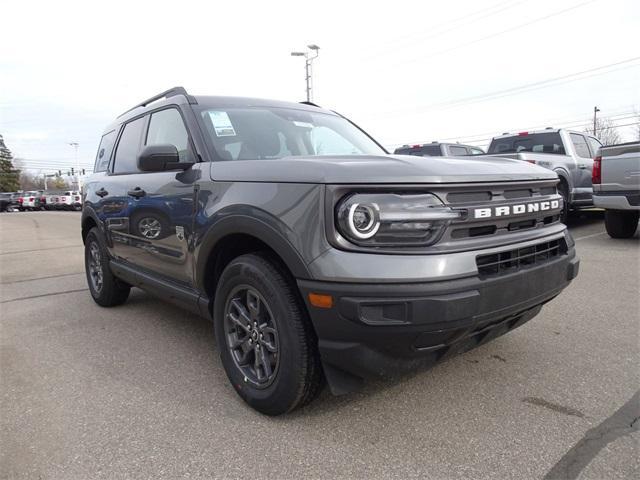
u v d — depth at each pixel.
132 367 3.53
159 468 2.30
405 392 2.95
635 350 3.51
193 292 3.39
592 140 10.88
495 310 2.37
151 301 5.46
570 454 2.30
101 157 5.40
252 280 2.68
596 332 3.88
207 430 2.62
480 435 2.48
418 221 2.25
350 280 2.21
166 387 3.18
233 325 2.96
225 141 3.37
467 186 2.39
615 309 4.44
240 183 2.80
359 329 2.24
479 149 13.52
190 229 3.18
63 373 3.46
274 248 2.49
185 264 3.35
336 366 2.43
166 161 3.22
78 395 3.10
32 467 2.34
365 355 2.31
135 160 4.33
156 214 3.65
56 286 6.57
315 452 2.38
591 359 3.37
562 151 9.67
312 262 2.30
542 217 2.86
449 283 2.21
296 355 2.50
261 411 2.75
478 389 2.97
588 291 5.04
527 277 2.52
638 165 7.03
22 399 3.07
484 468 2.22
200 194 3.11
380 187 2.24
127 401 2.99
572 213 11.23
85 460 2.38
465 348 2.58
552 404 2.77
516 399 2.84
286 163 2.63
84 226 5.51
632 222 7.97
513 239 2.57
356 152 3.88
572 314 4.34
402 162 2.46
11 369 3.57
